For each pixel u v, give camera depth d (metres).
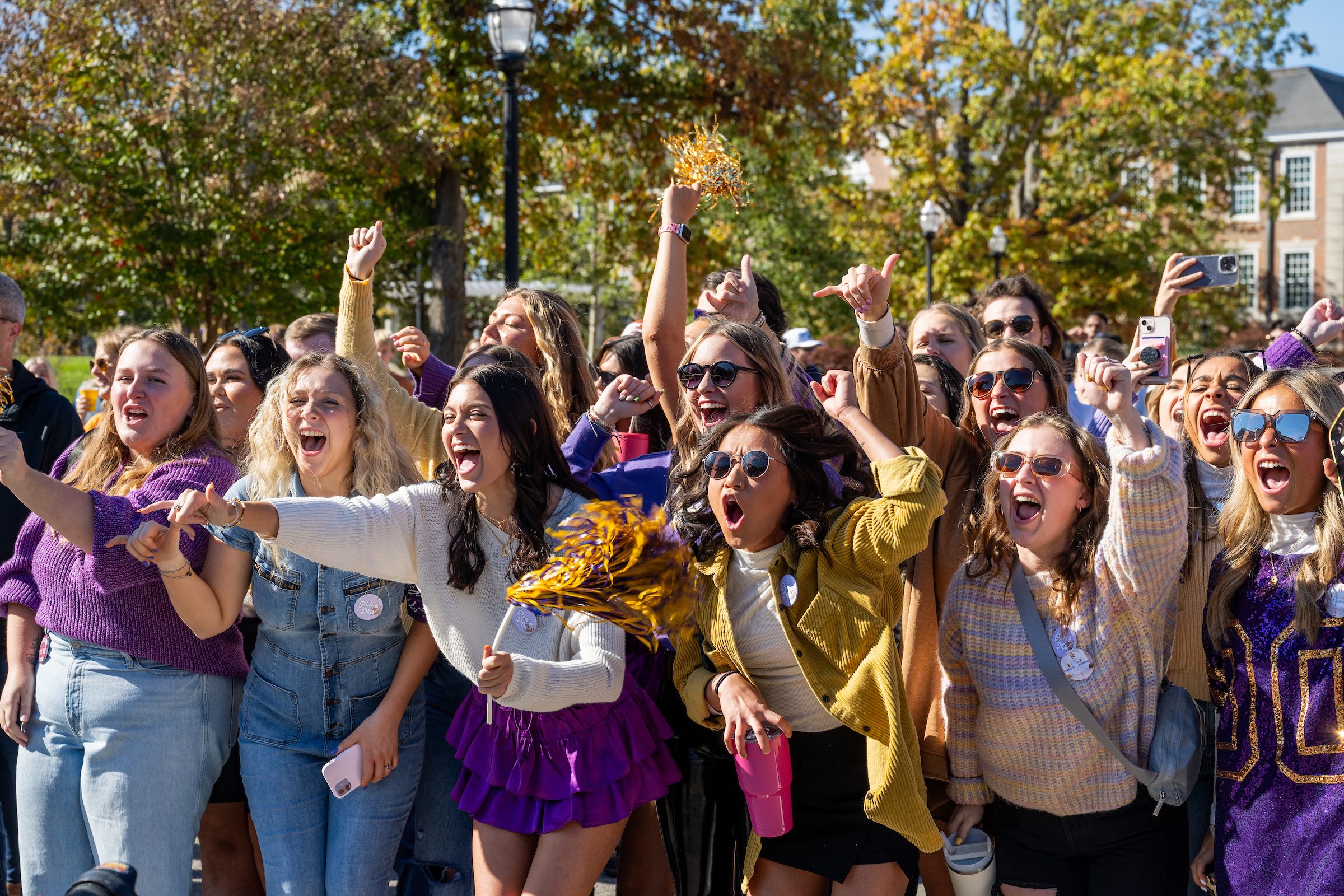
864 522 2.93
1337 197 43.47
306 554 3.02
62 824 3.37
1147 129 25.33
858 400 3.41
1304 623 2.89
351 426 3.32
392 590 3.31
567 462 3.50
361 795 3.24
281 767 3.24
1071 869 3.19
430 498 3.17
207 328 14.87
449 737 3.25
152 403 3.48
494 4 9.73
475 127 16.94
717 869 3.29
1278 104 45.72
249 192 14.53
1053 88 25.55
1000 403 3.73
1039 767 3.10
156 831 3.28
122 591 3.26
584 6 17.56
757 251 29.12
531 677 2.83
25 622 3.72
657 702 3.41
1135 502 2.91
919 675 3.48
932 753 3.42
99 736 3.27
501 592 3.13
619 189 19.98
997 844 3.30
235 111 14.42
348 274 4.22
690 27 18.34
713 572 3.08
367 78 15.38
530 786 3.04
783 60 18.98
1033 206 26.66
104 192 13.90
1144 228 26.08
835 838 3.07
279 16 14.50
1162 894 3.11
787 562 2.99
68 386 16.73
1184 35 25.91
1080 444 3.11
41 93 13.82
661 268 3.95
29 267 14.94
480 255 21.56
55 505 3.14
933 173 25.52
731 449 2.98
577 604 2.75
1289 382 3.03
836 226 27.44
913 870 3.15
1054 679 3.04
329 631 3.25
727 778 3.28
